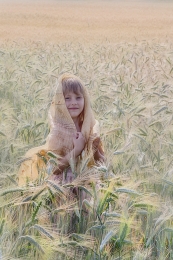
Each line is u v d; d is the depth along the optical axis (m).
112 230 3.23
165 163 4.51
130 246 3.39
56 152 4.14
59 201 3.76
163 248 3.36
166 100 7.03
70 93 4.11
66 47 19.80
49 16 48.69
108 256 3.27
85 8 65.94
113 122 5.68
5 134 4.95
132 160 4.70
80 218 3.50
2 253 2.86
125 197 3.58
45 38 26.86
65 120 4.12
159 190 4.14
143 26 39.38
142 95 7.35
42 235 3.29
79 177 3.67
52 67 11.66
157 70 11.34
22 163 4.20
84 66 11.63
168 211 3.46
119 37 28.33
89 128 4.12
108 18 48.34
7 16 47.44
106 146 4.97
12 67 11.31
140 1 92.50
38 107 6.92
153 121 5.84
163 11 61.31
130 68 11.94
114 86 8.47
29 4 74.44
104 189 3.40
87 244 3.31
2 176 3.83
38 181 3.68
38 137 5.23
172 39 26.22
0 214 3.40
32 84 8.38
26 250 3.20
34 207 3.39
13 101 8.10
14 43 22.53
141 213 3.53
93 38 27.44
